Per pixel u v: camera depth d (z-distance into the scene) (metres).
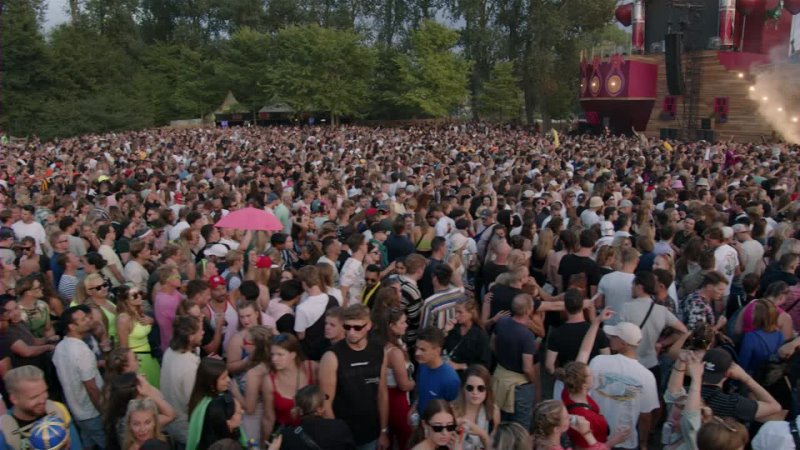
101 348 6.16
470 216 10.67
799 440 3.96
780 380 5.62
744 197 11.09
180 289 7.50
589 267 7.50
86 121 55.53
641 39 48.69
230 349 5.82
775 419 4.90
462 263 8.61
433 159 20.89
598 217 10.55
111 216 10.79
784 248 7.79
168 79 71.38
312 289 6.23
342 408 5.04
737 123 41.25
